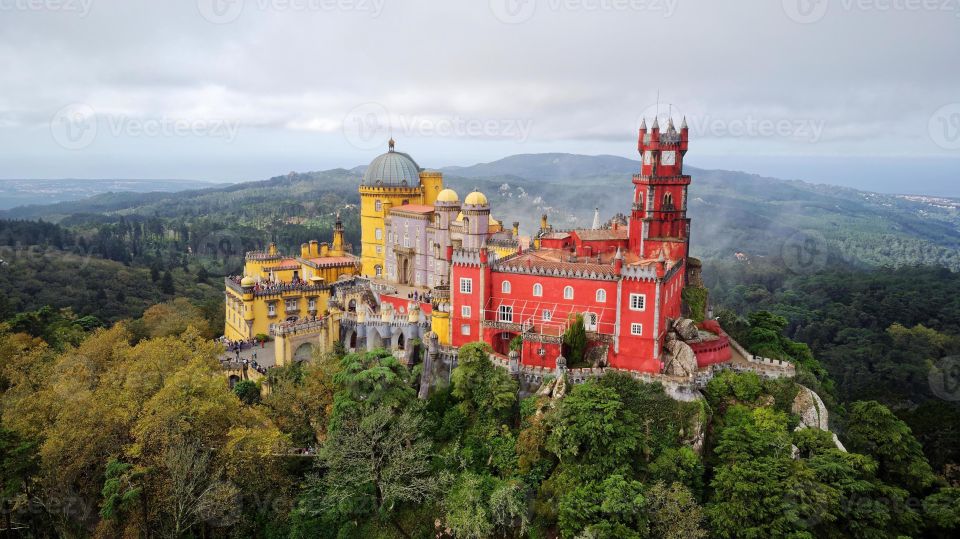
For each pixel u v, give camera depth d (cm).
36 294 18112
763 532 7256
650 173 10888
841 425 9619
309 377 9631
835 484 7794
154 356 9344
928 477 8906
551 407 8588
